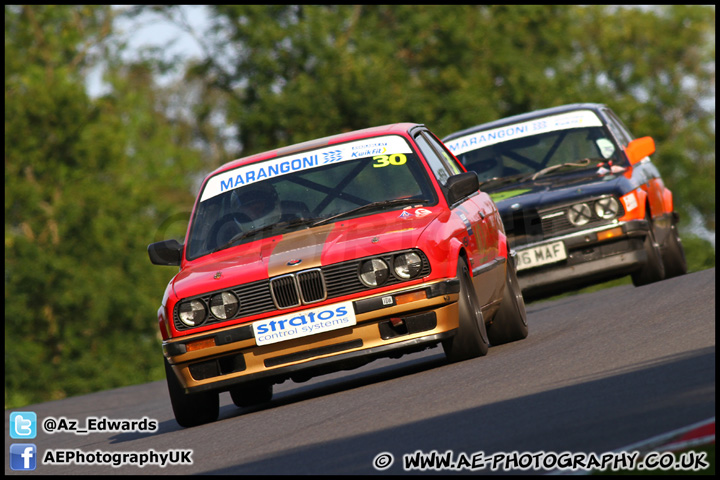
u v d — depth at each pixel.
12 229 152.50
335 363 30.27
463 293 31.30
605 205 48.81
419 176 33.62
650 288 48.50
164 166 181.50
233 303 30.55
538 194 49.62
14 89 154.62
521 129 54.03
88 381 137.25
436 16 171.25
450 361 32.38
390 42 169.00
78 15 187.88
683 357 26.08
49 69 173.50
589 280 49.28
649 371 24.91
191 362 30.73
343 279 30.23
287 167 34.75
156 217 155.88
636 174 51.22
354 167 34.16
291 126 154.75
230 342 30.38
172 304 30.97
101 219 145.00
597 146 52.53
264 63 163.25
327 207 33.19
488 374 28.66
